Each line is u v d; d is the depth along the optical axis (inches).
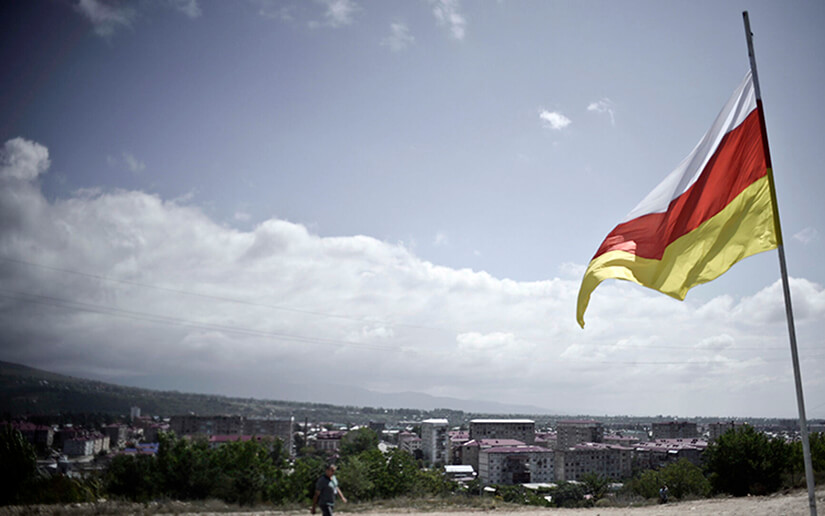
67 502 1047.6
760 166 450.0
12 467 1034.1
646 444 7711.6
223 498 1250.6
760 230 443.5
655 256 510.0
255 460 1362.0
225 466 1323.8
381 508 1180.5
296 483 1540.4
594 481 3922.2
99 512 916.6
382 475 2271.2
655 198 532.7
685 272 484.1
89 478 1193.4
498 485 5816.9
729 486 1318.9
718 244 468.4
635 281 512.7
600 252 551.5
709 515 851.4
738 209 462.3
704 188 489.4
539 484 6181.1
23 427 5826.8
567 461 6520.7
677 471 2010.3
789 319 397.1
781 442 1317.7
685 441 7544.3
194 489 1239.5
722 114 490.9
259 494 1293.1
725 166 476.4
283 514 1019.3
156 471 1249.4
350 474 1795.0
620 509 1104.2
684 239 492.4
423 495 1562.5
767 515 776.3
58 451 5890.8
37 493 1043.9
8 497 1011.9
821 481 1194.6
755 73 451.5
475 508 1182.9
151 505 1017.5
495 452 6574.8
